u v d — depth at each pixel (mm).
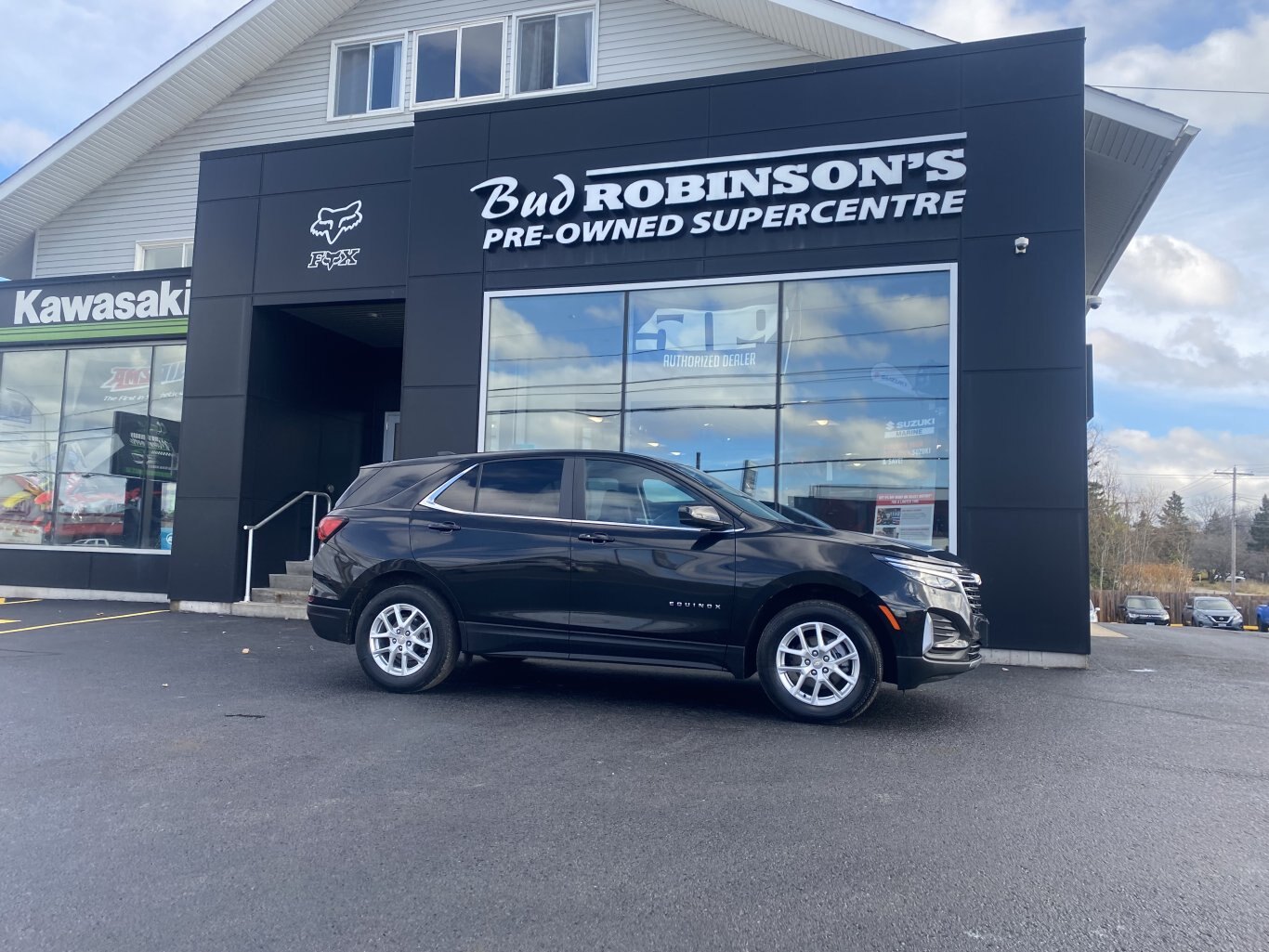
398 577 7207
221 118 16344
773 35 13359
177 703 6672
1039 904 3514
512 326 11219
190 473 12500
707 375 10555
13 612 12086
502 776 4977
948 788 4906
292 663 8438
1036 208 9531
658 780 4938
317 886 3590
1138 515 66625
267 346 12820
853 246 10094
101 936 3186
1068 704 7250
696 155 10680
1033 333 9422
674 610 6477
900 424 9836
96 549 13898
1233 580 67938
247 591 12352
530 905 3453
